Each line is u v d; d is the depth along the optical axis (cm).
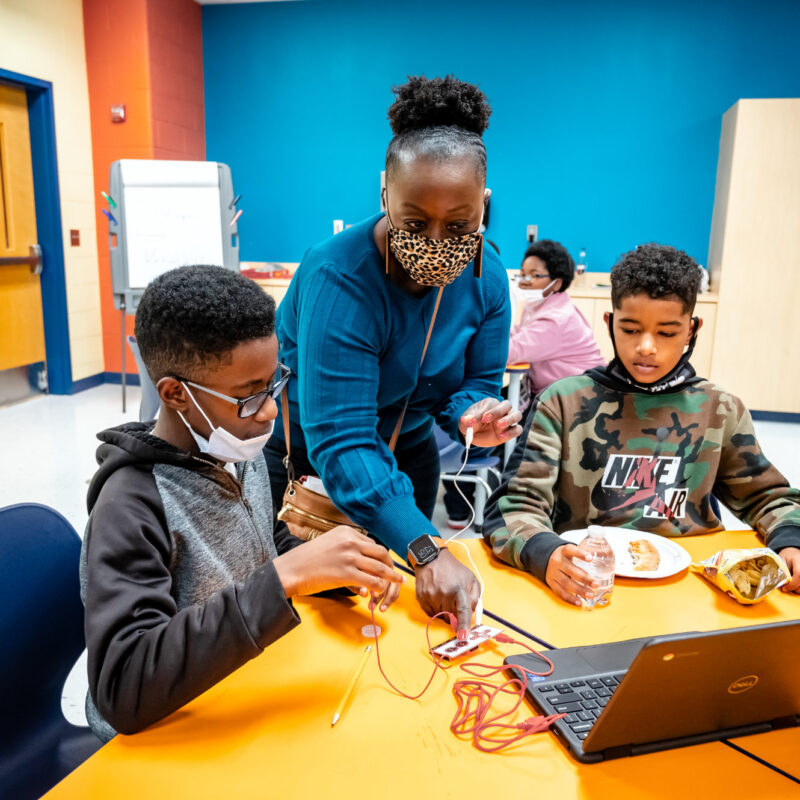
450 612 95
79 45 476
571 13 475
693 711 73
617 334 135
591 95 484
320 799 66
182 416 91
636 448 138
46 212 466
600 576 104
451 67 498
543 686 83
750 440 137
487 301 127
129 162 421
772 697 76
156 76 479
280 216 548
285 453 138
